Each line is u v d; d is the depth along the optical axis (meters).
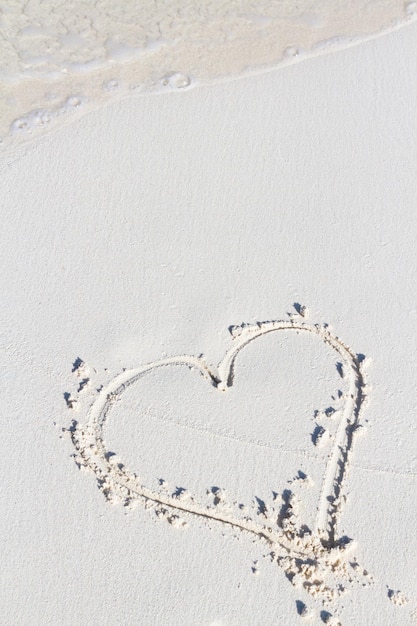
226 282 4.26
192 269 4.31
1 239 4.43
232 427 3.77
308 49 5.40
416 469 3.63
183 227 4.48
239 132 4.92
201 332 4.07
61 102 5.09
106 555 3.40
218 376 3.93
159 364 3.98
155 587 3.33
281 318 4.12
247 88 5.17
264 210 4.55
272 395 3.86
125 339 4.05
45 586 3.33
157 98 5.10
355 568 3.37
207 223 4.49
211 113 5.02
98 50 5.36
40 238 4.43
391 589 3.33
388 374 3.92
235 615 3.26
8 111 5.03
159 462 3.66
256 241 4.42
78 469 3.63
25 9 5.51
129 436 3.74
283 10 5.61
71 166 4.75
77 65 5.27
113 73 5.24
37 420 3.78
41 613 3.26
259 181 4.68
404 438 3.72
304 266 4.32
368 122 4.96
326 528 3.48
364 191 4.63
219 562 3.39
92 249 4.39
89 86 5.17
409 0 5.63
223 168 4.73
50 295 4.22
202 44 5.41
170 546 3.43
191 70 5.27
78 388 3.89
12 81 5.17
